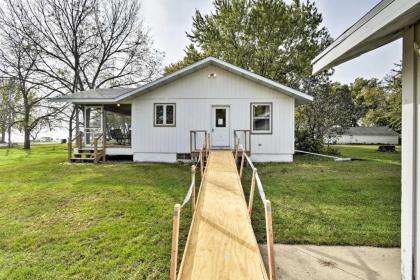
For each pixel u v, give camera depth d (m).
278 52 19.83
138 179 7.74
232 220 3.61
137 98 11.62
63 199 5.69
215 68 11.32
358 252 3.36
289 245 3.57
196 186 6.85
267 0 19.33
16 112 21.25
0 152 17.58
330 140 16.31
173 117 11.52
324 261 3.15
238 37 20.53
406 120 2.44
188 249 2.83
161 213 4.80
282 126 11.20
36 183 7.22
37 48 20.34
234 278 2.35
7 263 3.15
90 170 9.38
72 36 21.59
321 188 6.55
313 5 19.91
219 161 8.23
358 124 42.22
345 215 4.64
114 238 3.77
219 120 11.40
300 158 12.62
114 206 5.18
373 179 7.60
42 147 22.72
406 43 2.43
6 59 19.59
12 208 5.11
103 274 2.89
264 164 10.63
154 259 3.20
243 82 11.28
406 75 2.44
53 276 2.87
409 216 2.40
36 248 3.51
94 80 22.69
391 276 2.82
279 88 10.73
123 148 11.93
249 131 10.91
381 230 3.99
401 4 1.72
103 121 12.14
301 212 4.82
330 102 15.45
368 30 2.13
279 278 2.81
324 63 3.11
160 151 11.59
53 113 20.77
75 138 11.73
